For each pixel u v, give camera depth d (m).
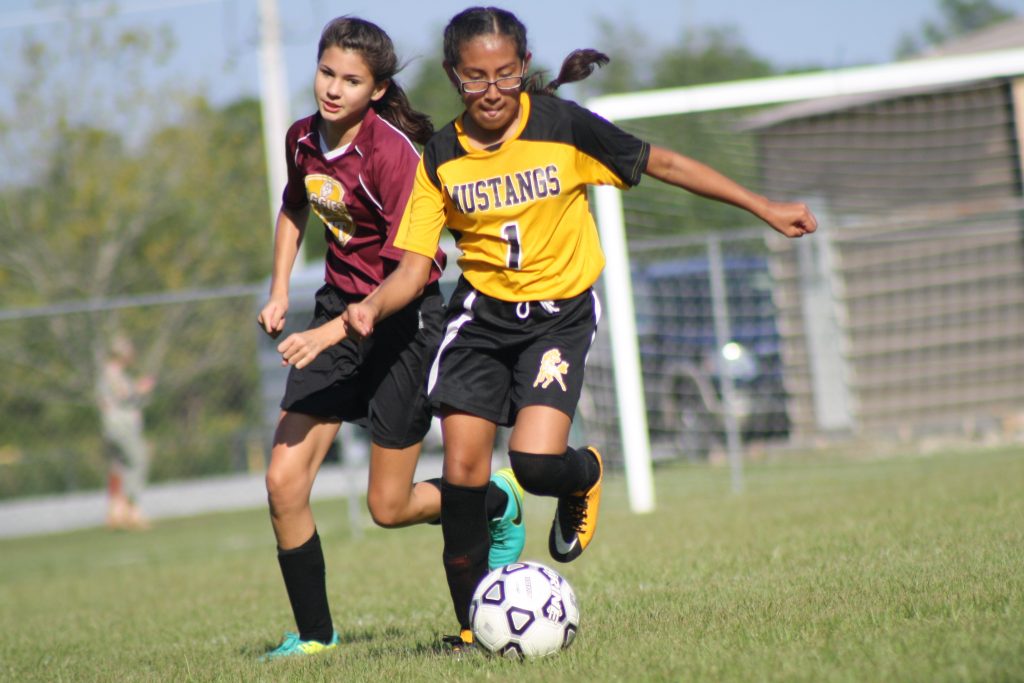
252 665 14.89
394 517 16.22
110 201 83.12
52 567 40.41
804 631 12.55
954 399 53.22
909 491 30.70
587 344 14.03
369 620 18.86
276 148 70.19
